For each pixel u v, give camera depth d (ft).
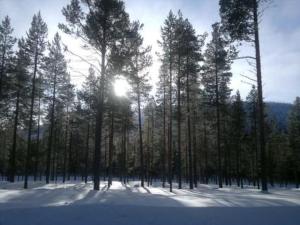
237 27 71.20
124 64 81.97
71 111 162.30
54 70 135.03
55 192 68.13
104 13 79.51
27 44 114.93
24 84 120.98
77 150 235.40
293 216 39.04
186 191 89.92
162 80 135.33
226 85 125.18
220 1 73.97
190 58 113.29
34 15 116.88
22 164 241.55
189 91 119.85
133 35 80.79
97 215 38.32
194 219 37.52
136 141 207.82
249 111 164.66
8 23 120.37
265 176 71.10
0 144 206.28
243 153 202.49
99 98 81.46
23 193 65.57
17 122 130.41
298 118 192.03
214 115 134.82
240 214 39.50
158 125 178.09
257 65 71.15
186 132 158.30
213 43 122.93
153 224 35.99
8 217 37.76
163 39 112.57
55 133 185.98
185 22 112.16
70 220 36.91
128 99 129.80
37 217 37.73
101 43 80.23
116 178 295.48
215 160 209.15
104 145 197.36
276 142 211.41
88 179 244.22
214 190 95.20
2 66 118.93
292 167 217.15
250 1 70.33
